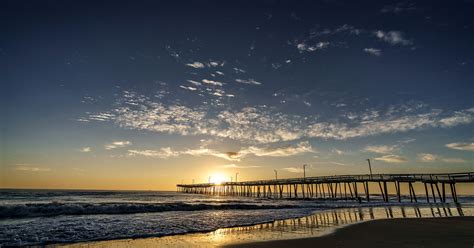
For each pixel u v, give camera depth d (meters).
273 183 61.94
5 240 10.58
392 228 13.52
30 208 20.08
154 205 25.06
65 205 22.28
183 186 128.75
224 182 81.62
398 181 41.56
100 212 22.36
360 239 10.77
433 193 41.16
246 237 11.49
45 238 11.02
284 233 12.50
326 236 11.45
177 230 13.42
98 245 9.95
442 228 13.55
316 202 45.81
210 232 12.93
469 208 31.00
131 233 12.39
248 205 30.56
